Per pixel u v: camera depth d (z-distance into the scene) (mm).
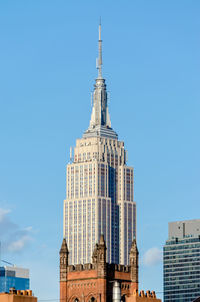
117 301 199375
